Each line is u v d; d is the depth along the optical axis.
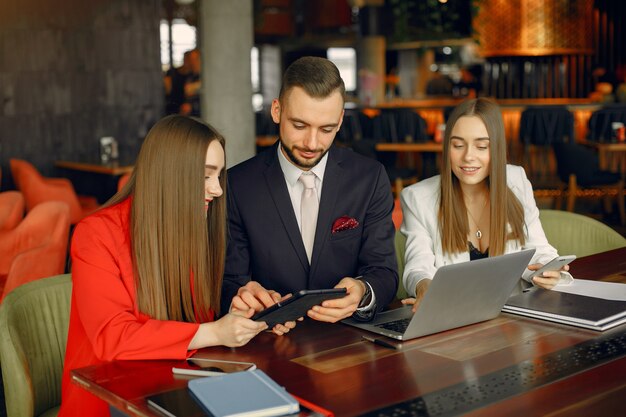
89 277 1.98
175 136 1.99
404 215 2.89
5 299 2.34
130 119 9.07
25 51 8.09
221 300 2.34
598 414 1.55
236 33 6.91
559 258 2.46
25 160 8.14
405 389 1.68
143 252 2.01
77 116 8.57
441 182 2.76
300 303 1.93
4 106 7.95
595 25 14.34
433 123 11.62
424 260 2.75
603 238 3.49
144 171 2.00
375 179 2.50
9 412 2.23
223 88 6.92
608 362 1.84
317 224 2.44
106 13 8.77
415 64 17.44
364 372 1.79
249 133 7.04
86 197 7.42
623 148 8.41
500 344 1.98
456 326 2.11
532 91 13.76
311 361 1.88
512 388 1.68
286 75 2.19
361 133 10.39
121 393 1.68
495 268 2.04
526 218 2.87
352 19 16.38
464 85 15.53
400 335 2.02
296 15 16.77
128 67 9.02
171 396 1.65
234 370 1.80
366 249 2.47
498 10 12.94
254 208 2.44
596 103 11.17
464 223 2.77
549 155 10.56
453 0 9.17
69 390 2.05
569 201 8.50
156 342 1.90
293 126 2.18
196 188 2.00
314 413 1.54
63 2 8.37
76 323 2.07
